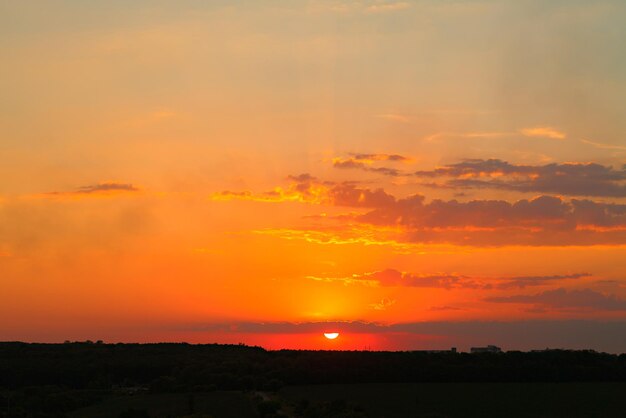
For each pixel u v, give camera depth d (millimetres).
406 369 176125
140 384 174000
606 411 119000
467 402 133375
